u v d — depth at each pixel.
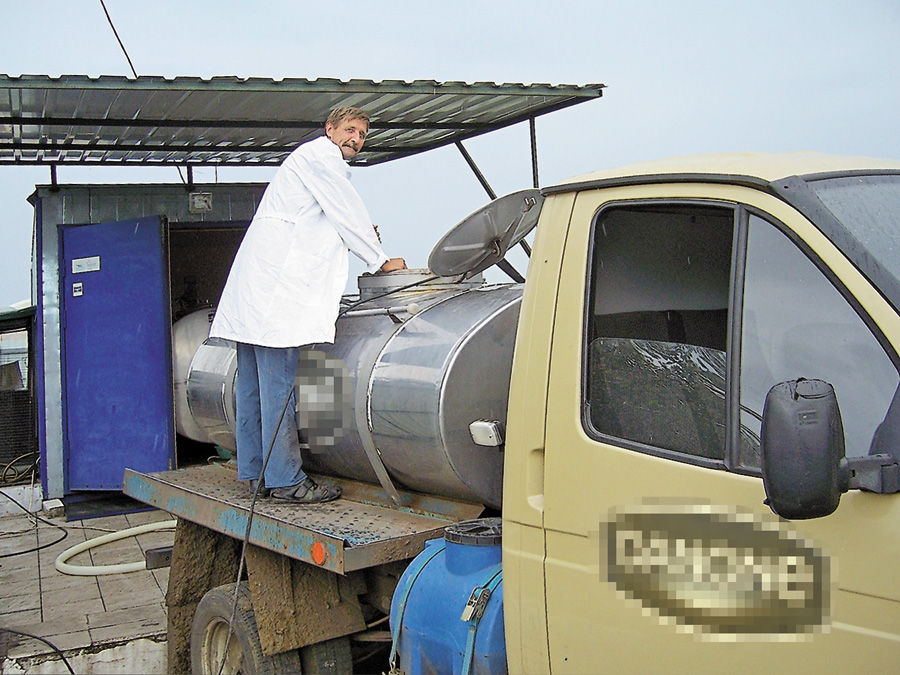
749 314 2.23
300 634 3.74
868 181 2.38
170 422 8.53
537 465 2.64
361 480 4.05
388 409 3.47
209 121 6.72
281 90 5.71
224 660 3.93
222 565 4.86
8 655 5.35
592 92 6.22
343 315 4.18
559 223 2.70
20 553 7.66
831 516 1.98
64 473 9.00
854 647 1.93
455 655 2.80
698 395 2.32
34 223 9.82
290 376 4.02
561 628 2.52
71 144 7.77
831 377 2.07
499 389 3.39
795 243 2.18
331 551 3.22
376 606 3.93
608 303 2.54
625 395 2.46
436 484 3.48
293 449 4.05
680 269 2.40
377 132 7.31
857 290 2.05
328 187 4.10
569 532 2.51
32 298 11.52
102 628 5.75
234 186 9.58
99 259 8.86
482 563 2.90
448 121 7.06
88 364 8.92
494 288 3.80
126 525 8.68
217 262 9.79
